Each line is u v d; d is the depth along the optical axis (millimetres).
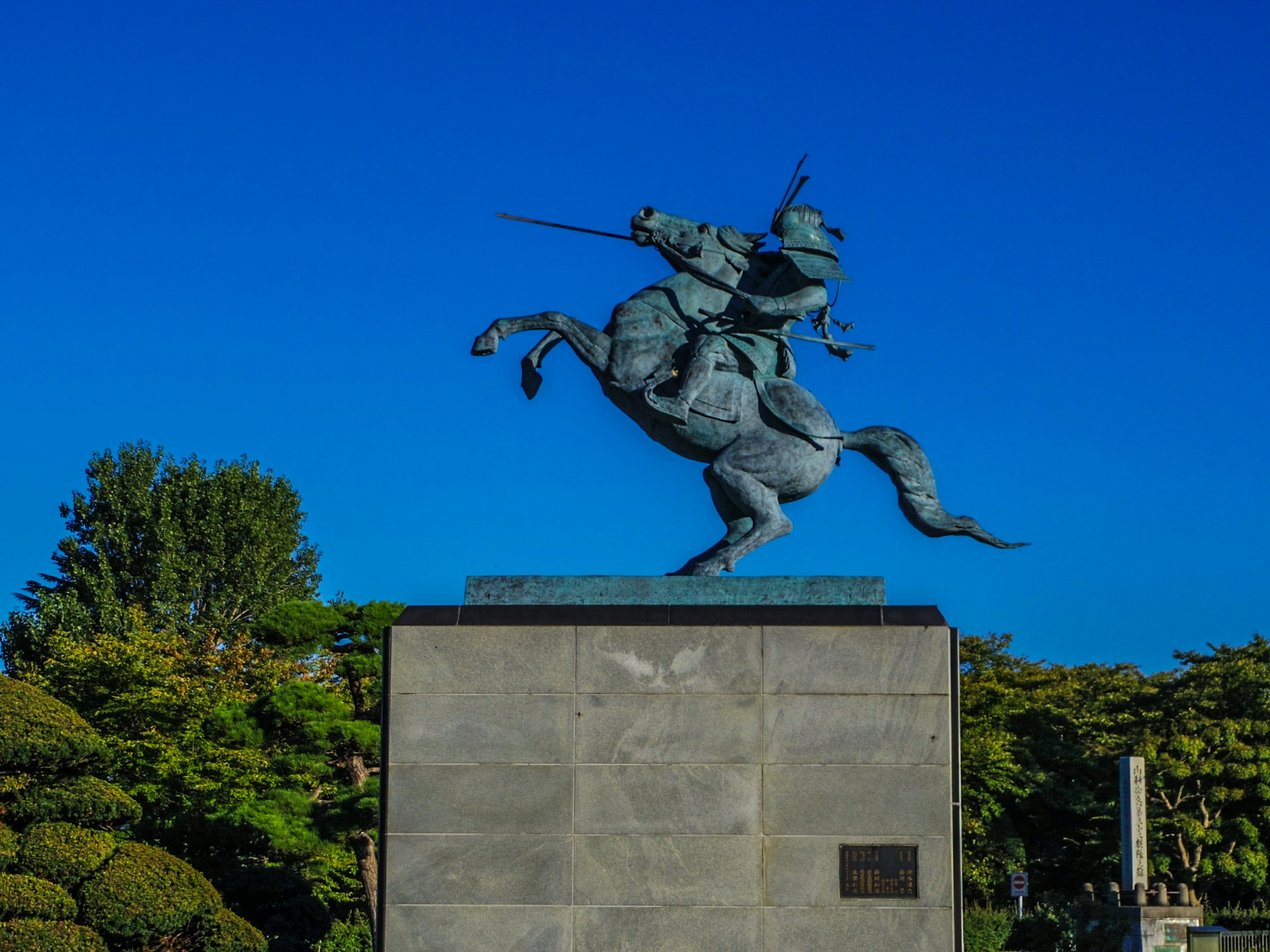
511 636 12039
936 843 11688
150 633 37000
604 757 11859
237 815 25969
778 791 11789
